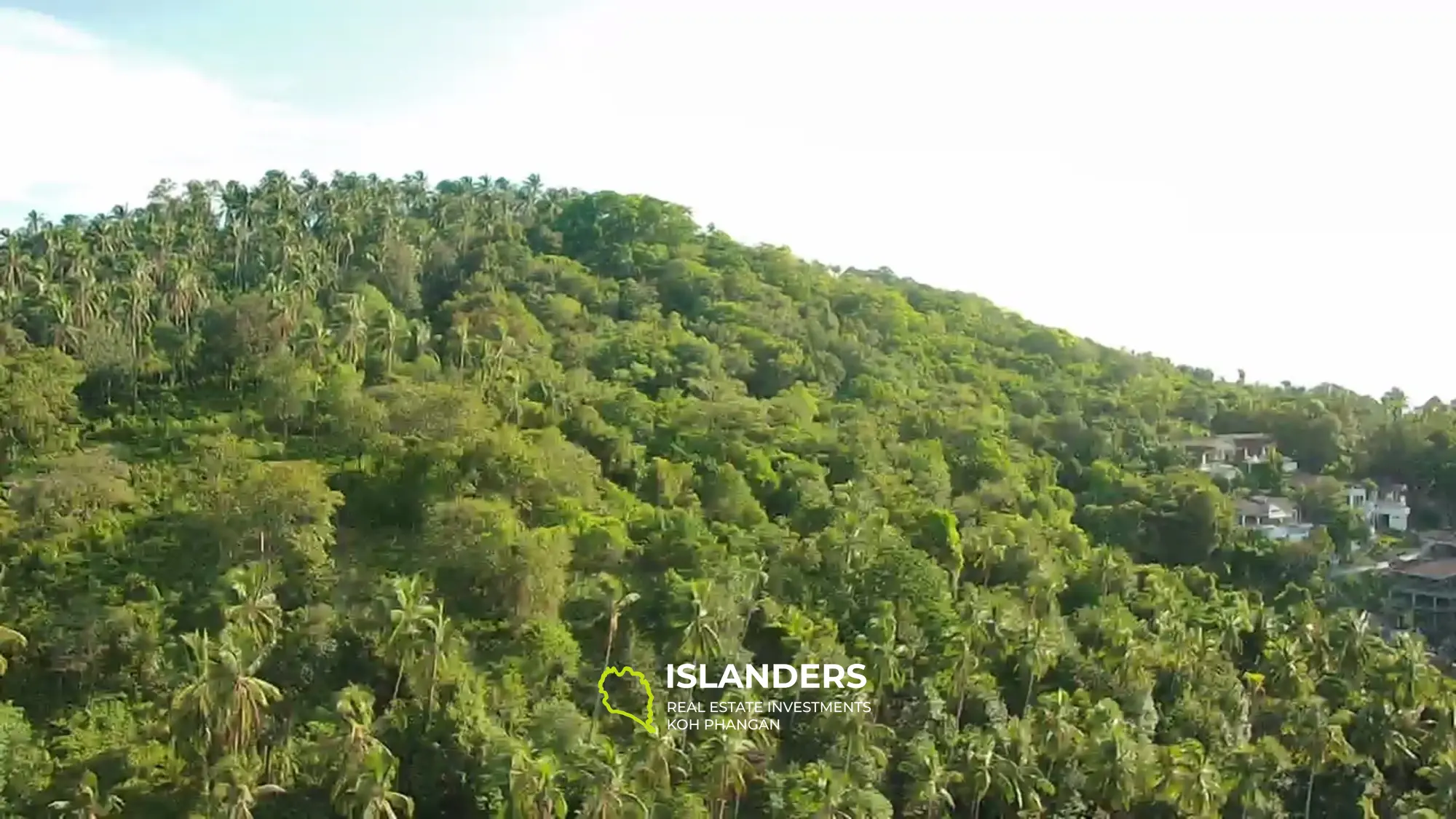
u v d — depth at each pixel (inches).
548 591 3398.1
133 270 5216.5
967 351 6791.3
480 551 3425.2
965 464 4852.4
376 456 4069.9
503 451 3873.0
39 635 3174.2
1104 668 3609.7
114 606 3277.6
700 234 7554.1
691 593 3282.5
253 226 5979.3
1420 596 4694.9
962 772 3085.6
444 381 4537.4
